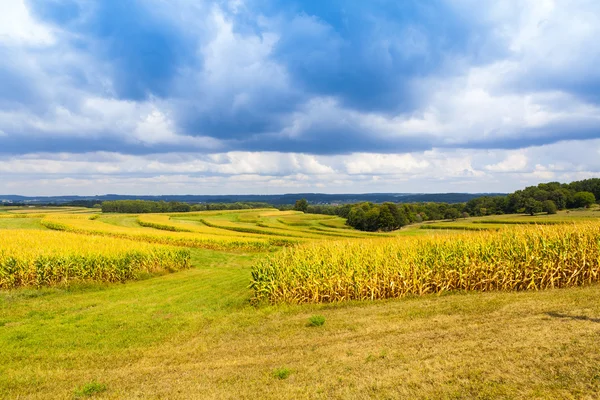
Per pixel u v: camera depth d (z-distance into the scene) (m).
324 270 12.73
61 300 14.34
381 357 6.36
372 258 13.05
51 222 51.44
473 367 5.36
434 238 14.44
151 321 11.16
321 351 7.23
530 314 7.91
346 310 10.94
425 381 5.18
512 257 11.96
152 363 7.64
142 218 74.44
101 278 18.31
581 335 6.01
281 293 13.05
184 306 13.25
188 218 87.50
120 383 6.57
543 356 5.39
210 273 23.03
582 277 11.73
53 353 8.50
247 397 5.44
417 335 7.45
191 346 8.64
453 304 10.00
